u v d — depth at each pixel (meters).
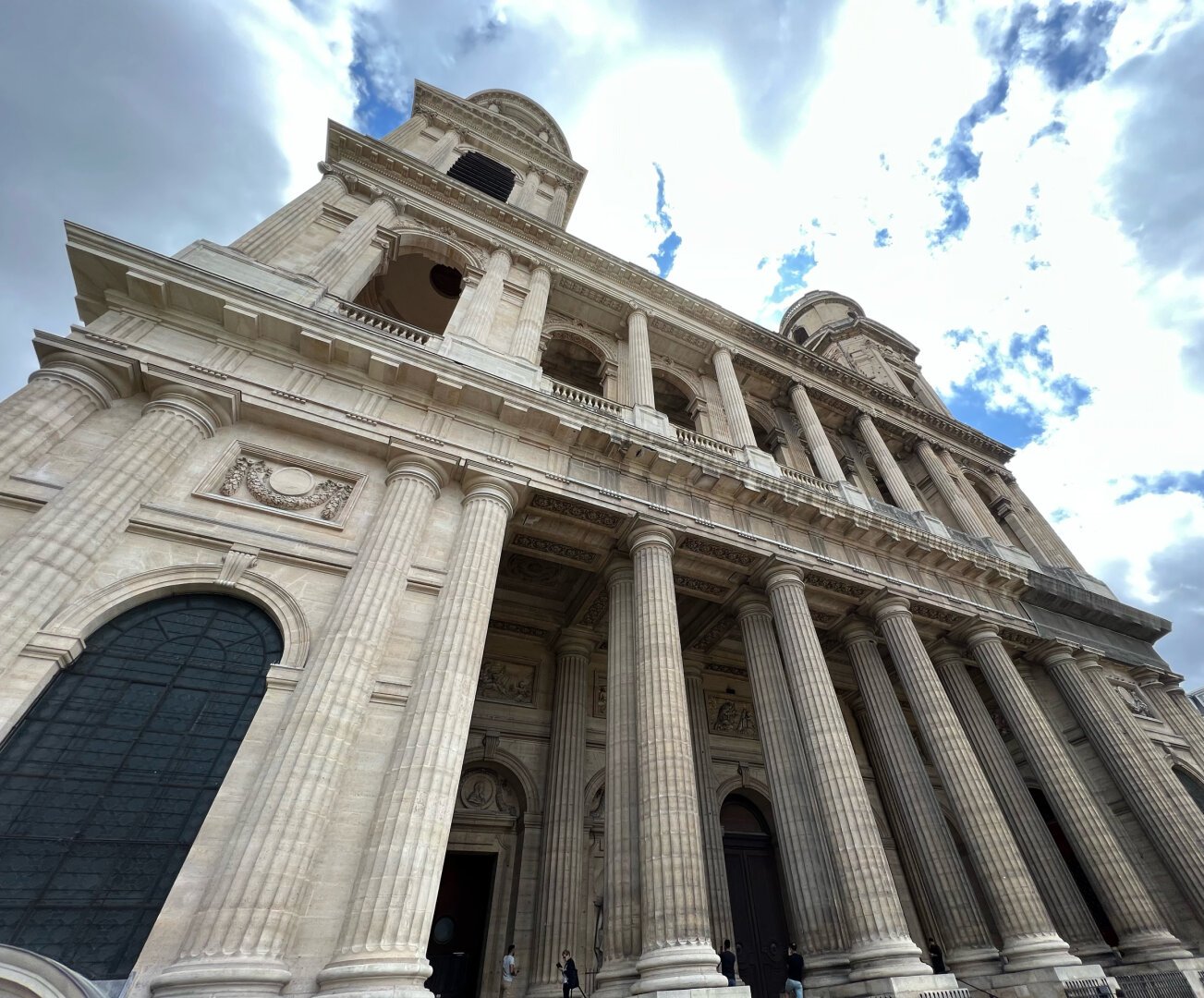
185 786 9.81
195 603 11.63
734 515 19.66
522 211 25.58
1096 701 24.25
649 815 12.75
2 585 9.47
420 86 33.03
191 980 7.55
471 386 16.45
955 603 23.00
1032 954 14.89
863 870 13.89
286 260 18.55
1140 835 21.83
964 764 17.91
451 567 13.61
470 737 20.42
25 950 7.02
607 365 25.66
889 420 33.19
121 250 13.76
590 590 21.25
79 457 11.72
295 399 14.52
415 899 9.25
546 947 16.58
